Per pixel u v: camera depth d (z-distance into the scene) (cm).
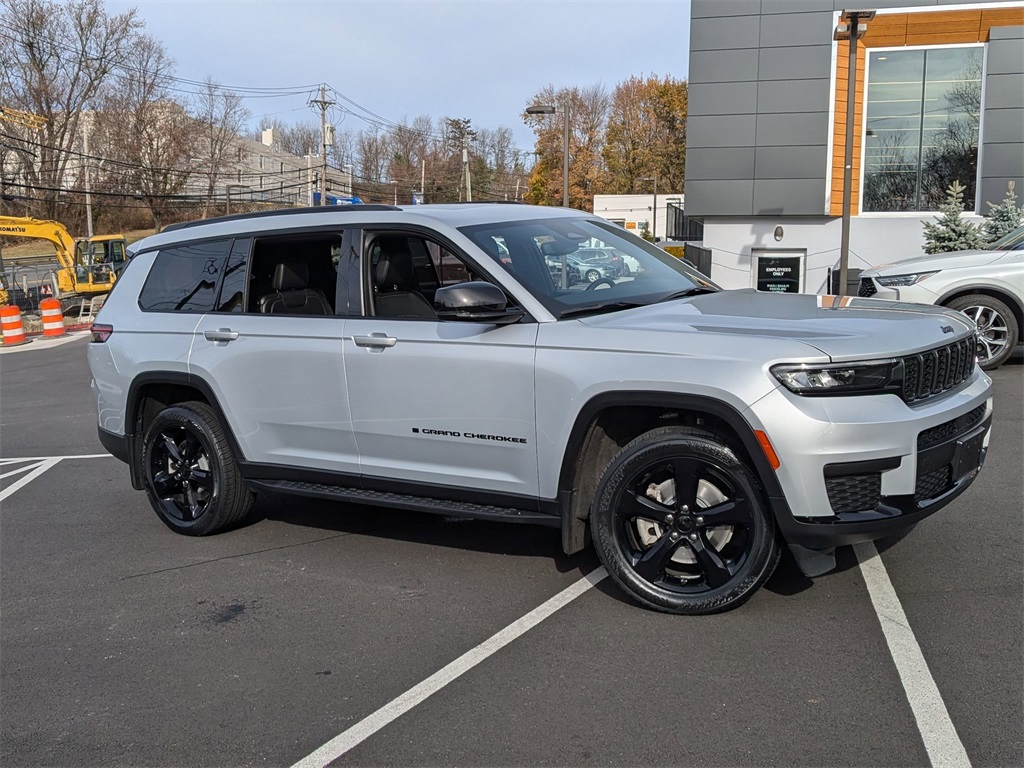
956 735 295
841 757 287
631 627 389
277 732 322
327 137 5406
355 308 474
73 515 630
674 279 495
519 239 461
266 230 519
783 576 434
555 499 416
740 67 1959
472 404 427
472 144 8769
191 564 510
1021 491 550
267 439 510
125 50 6450
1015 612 383
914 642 360
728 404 360
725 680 339
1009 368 983
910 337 372
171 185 6862
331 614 425
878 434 348
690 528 387
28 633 425
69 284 3312
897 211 1941
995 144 1833
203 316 535
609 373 385
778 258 2020
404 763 298
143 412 575
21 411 1154
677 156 7319
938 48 1856
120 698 355
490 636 390
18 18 5841
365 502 478
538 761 294
